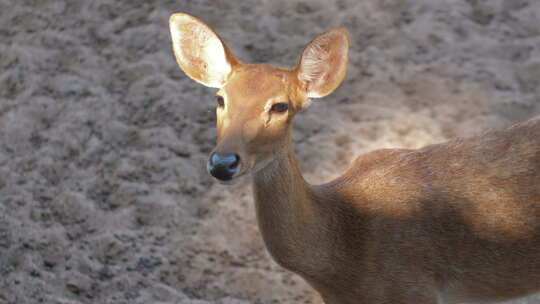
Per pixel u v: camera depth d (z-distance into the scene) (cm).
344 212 669
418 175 680
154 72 1207
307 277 675
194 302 866
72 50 1264
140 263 920
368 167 714
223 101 610
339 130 1089
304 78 629
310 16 1295
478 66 1184
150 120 1130
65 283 891
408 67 1190
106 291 883
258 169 595
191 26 644
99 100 1168
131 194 1014
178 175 1040
